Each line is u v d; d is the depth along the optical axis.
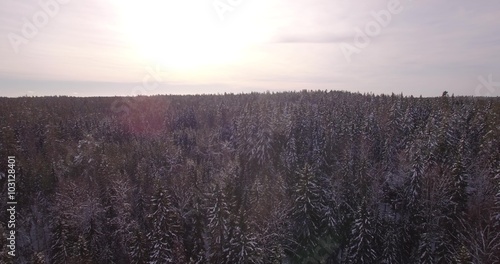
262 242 43.81
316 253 47.22
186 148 95.94
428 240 43.28
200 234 47.47
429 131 58.66
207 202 52.00
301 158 69.38
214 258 41.22
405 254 47.31
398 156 63.53
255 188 53.94
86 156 71.69
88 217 49.91
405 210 53.88
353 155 64.00
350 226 50.12
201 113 141.75
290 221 49.00
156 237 40.59
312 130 78.06
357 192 53.03
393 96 103.12
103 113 145.62
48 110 131.62
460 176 46.69
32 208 60.72
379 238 46.38
